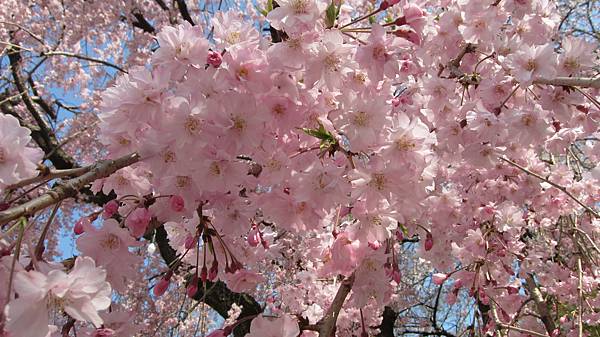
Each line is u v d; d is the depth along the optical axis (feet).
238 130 5.34
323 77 5.69
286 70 5.46
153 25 23.85
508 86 8.02
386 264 6.84
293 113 5.69
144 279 21.42
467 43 9.13
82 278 3.74
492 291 12.05
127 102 5.15
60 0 23.08
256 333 5.42
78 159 22.94
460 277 11.40
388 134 5.76
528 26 9.46
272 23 5.50
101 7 22.00
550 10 9.45
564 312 15.48
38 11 23.21
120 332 5.01
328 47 5.54
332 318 5.98
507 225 11.16
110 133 5.69
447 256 11.13
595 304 14.19
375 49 5.80
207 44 5.36
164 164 5.33
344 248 6.50
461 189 11.98
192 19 23.54
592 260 13.91
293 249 18.25
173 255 19.11
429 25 8.36
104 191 6.24
